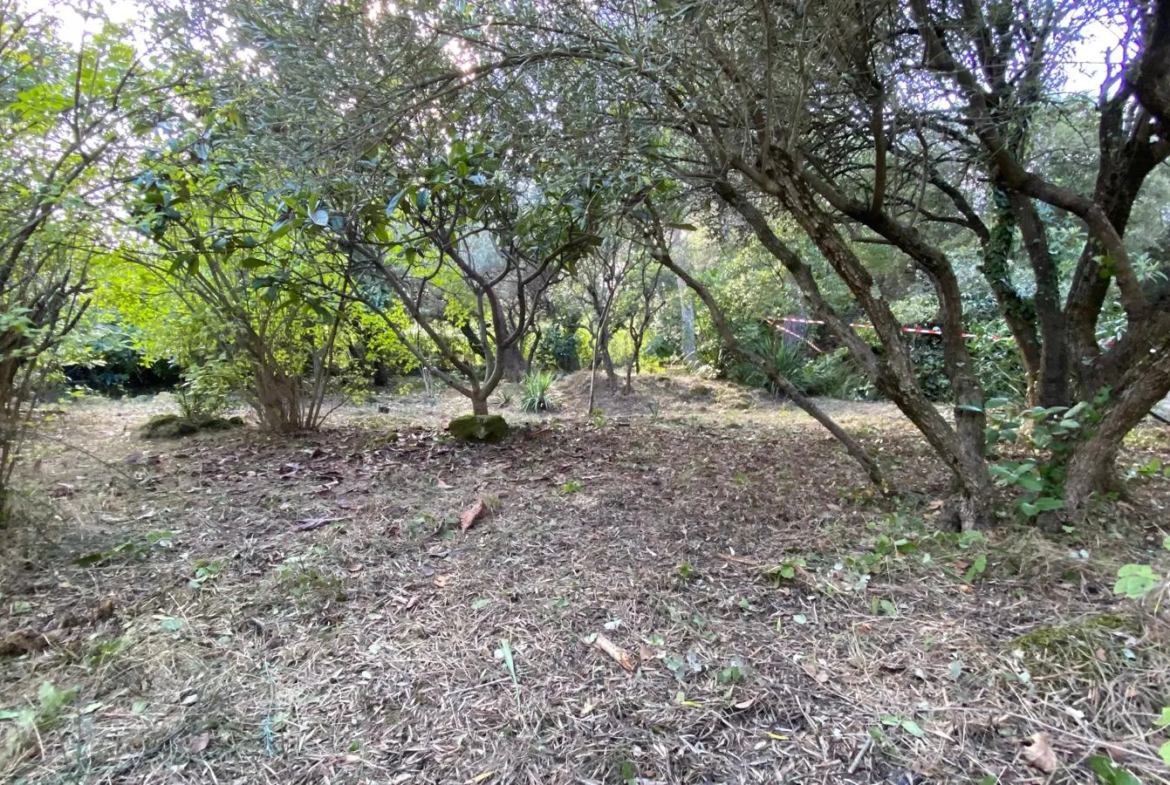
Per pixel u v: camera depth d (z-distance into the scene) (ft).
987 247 12.39
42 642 5.94
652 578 7.37
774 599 6.89
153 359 18.04
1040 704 5.02
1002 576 7.18
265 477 11.78
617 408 24.89
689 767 4.51
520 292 14.60
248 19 7.43
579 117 7.85
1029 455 12.76
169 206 11.04
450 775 4.48
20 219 7.85
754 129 7.94
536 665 5.74
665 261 10.75
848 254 8.14
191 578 7.39
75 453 13.03
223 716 5.04
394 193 10.25
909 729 4.81
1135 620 5.91
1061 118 11.01
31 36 8.30
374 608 6.76
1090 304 10.34
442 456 13.46
